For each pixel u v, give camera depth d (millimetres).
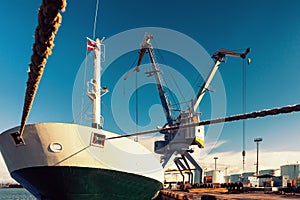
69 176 19234
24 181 20906
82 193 20047
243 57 45188
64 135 18719
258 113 3387
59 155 18844
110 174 20656
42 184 19797
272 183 61125
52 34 2324
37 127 18516
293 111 3047
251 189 44188
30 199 76688
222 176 77812
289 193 38094
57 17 2209
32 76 2895
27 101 3475
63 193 19844
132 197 23469
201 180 47531
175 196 23828
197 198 24641
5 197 85312
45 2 2059
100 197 20828
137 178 22938
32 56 2604
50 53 2564
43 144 18656
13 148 19531
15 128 18844
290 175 91562
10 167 21219
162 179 29922
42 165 18938
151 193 27047
